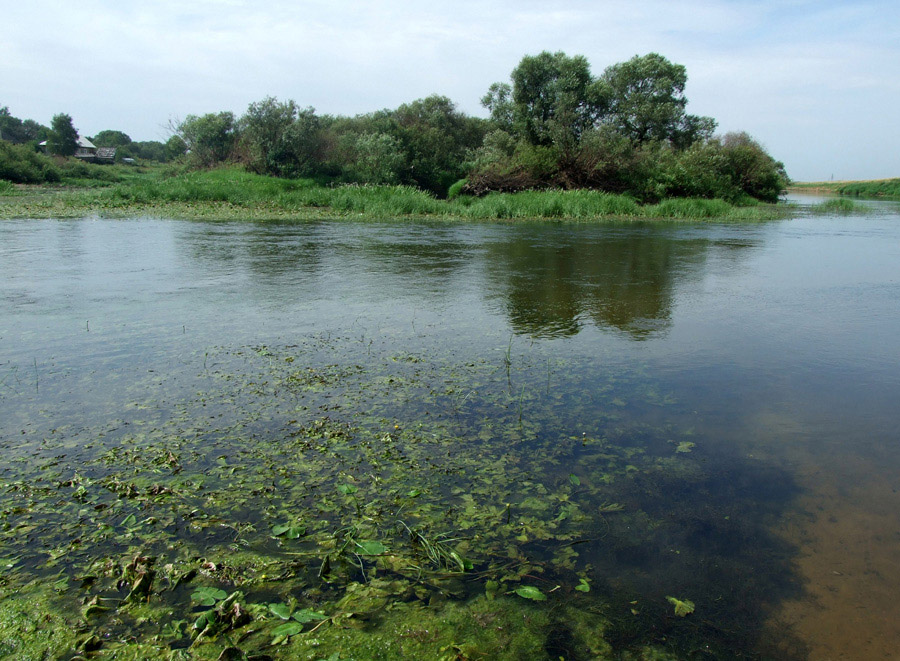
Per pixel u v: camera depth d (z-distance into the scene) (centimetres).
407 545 208
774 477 256
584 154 2545
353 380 358
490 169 2586
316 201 1998
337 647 161
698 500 238
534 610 178
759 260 962
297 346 423
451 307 561
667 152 2825
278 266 777
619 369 388
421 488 244
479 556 203
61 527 212
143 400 320
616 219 1958
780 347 443
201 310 521
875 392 352
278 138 2973
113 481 240
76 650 157
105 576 187
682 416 316
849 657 162
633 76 3253
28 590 180
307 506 229
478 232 1377
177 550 201
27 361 375
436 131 3484
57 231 1155
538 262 882
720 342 455
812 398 342
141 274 689
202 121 3127
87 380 346
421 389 347
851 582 192
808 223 1952
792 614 178
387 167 3028
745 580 193
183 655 157
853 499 240
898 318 541
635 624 173
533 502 236
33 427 286
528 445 282
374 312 532
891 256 1042
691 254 1029
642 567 199
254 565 194
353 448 275
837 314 555
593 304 587
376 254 932
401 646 162
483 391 346
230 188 2116
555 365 394
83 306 523
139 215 1588
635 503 236
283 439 282
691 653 163
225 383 348
